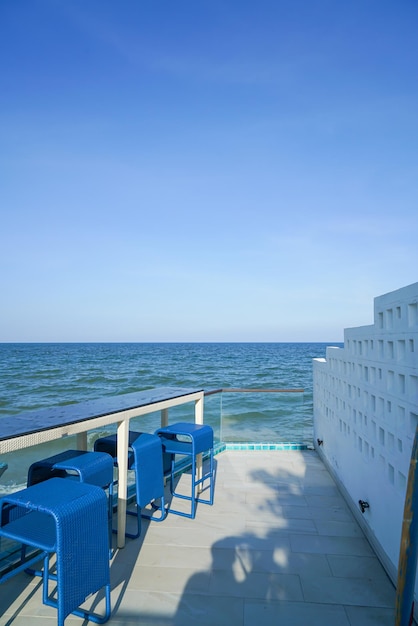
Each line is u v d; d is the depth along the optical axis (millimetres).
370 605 2564
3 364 30453
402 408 2688
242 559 3143
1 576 2844
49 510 1978
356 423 3934
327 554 3229
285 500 4406
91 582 2162
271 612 2486
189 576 2891
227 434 6789
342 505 4270
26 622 2375
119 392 17812
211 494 4289
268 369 27484
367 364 3520
